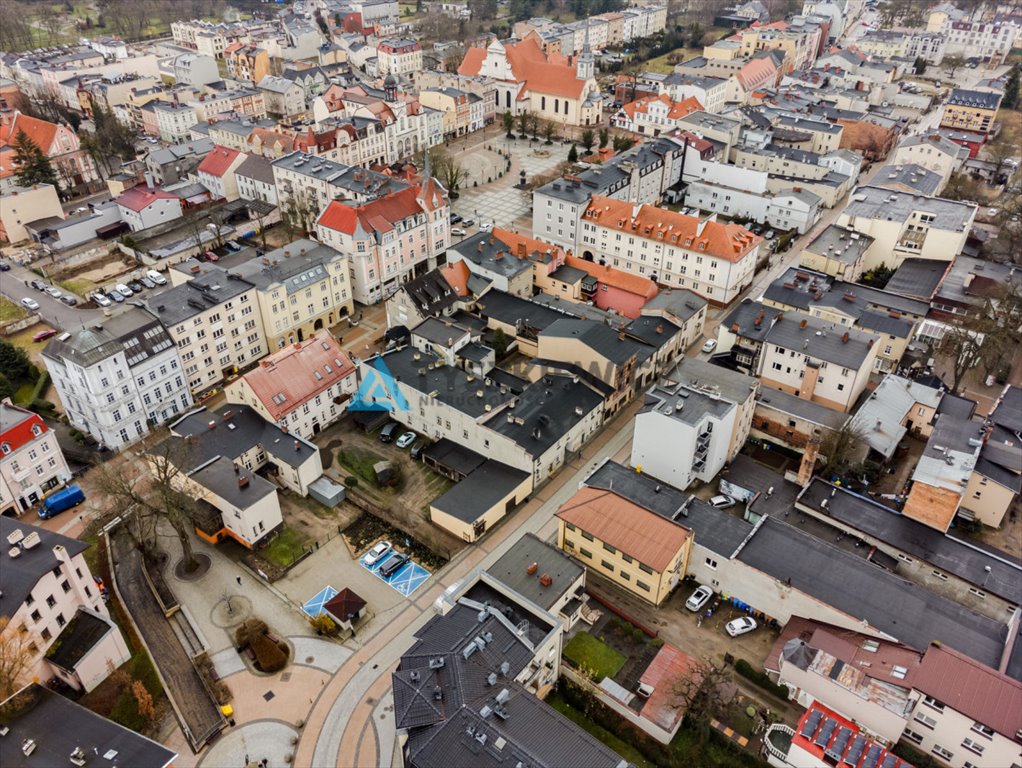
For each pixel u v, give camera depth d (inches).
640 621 3786.9
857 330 5142.7
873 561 3895.2
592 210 7101.4
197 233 7268.7
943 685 3038.9
